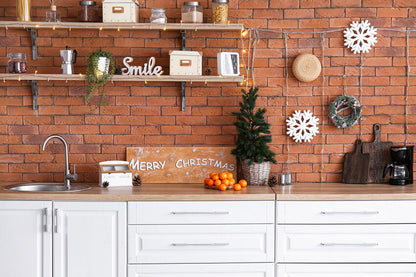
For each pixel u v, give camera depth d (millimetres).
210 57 3619
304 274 3113
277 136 3645
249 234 3092
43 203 3053
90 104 3602
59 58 3598
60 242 3066
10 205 3047
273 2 3617
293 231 3102
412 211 3102
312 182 3645
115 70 3486
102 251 3066
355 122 3586
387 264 3100
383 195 3094
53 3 3578
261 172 3443
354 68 3627
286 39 3623
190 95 3627
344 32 3596
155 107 3623
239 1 3615
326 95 3635
